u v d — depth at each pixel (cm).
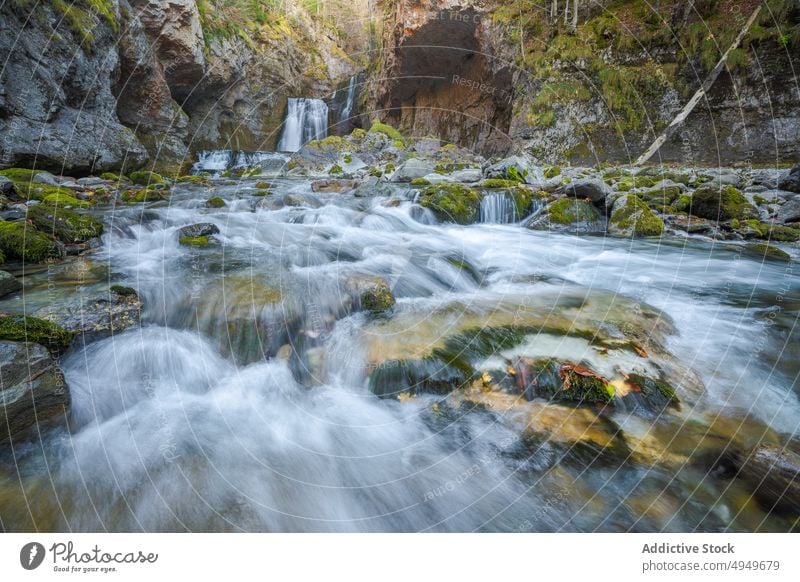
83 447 205
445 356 266
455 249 542
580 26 1297
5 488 179
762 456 193
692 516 175
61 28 850
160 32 1254
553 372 250
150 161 1181
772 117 1018
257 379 266
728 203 680
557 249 572
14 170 709
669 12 1159
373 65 2002
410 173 1065
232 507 180
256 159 1459
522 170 959
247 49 1655
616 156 1198
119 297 311
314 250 481
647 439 215
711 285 428
